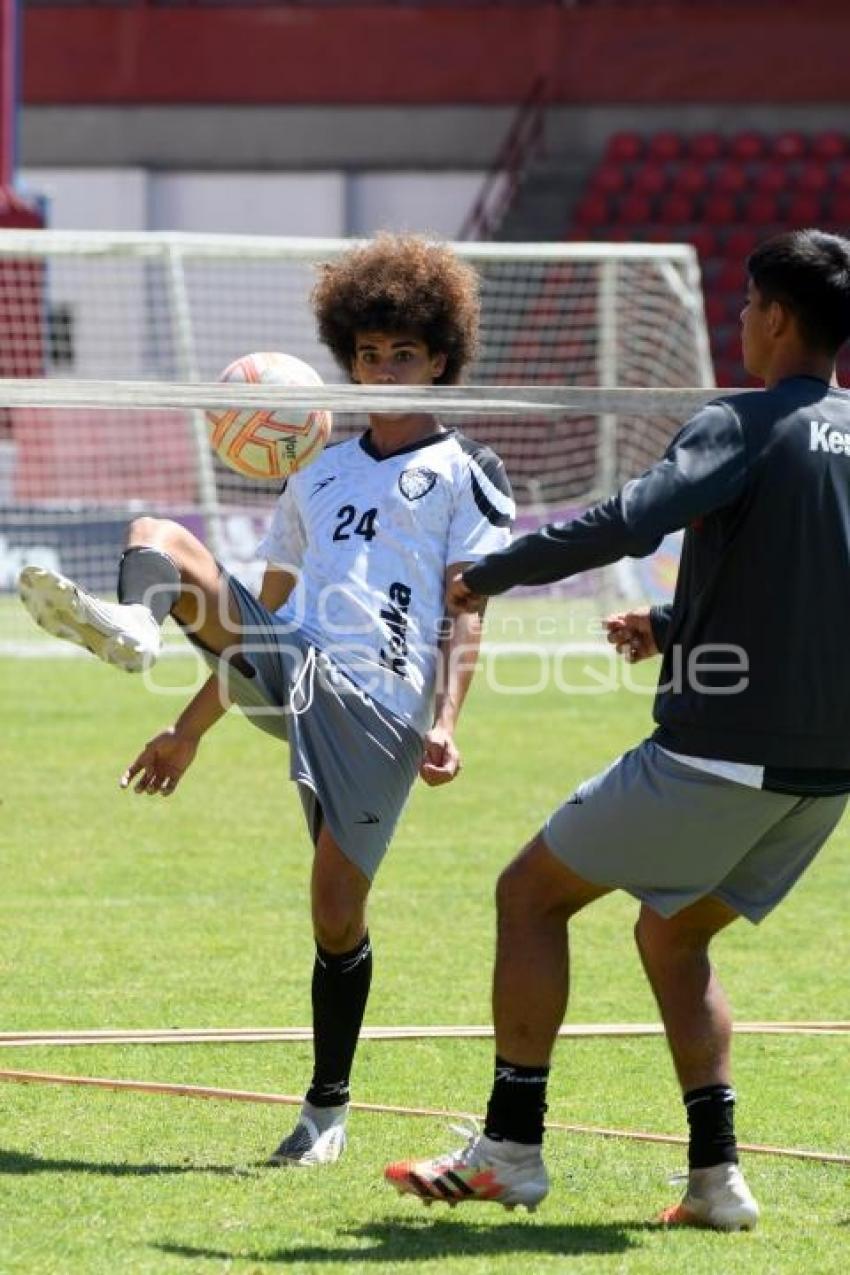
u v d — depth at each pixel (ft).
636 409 54.60
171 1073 62.80
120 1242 45.55
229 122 329.93
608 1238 47.19
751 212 312.09
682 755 46.29
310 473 57.52
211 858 100.99
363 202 329.52
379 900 91.50
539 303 270.05
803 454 45.98
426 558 55.52
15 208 255.50
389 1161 53.93
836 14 319.47
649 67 321.52
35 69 330.75
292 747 53.47
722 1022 49.03
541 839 48.55
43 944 81.87
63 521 213.46
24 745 137.08
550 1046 48.44
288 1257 44.80
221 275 291.99
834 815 48.52
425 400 53.83
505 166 322.55
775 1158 54.90
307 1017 70.59
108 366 299.58
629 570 203.41
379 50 327.26
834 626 46.11
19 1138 55.01
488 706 161.27
